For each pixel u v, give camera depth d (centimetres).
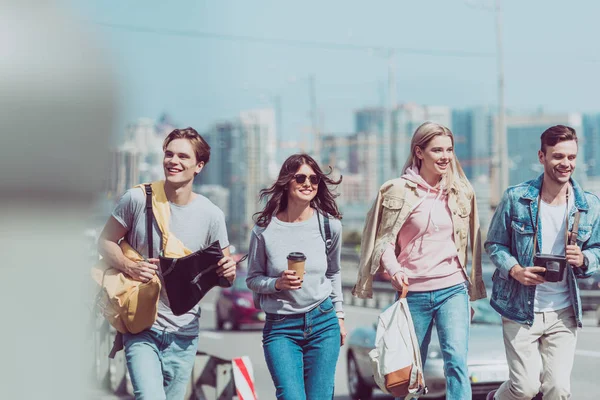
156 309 1316
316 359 1380
